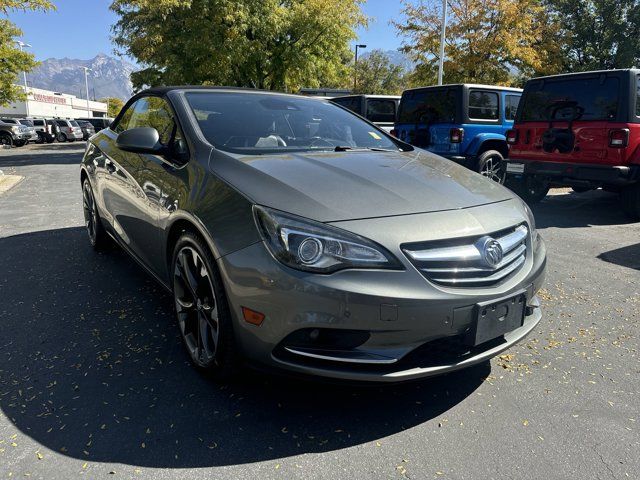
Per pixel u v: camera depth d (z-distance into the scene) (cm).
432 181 267
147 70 1955
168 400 245
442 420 235
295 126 340
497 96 873
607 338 326
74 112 8106
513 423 234
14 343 302
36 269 439
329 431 225
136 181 335
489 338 227
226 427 226
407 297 206
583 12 2488
